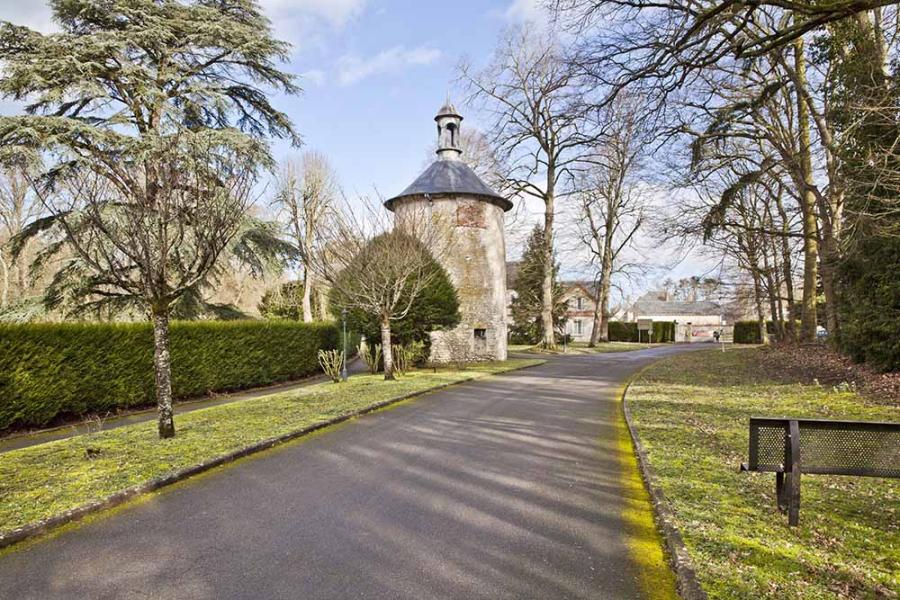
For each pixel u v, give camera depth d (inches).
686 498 200.1
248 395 604.1
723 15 378.0
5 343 395.2
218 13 697.6
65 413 447.8
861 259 524.4
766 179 915.4
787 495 185.5
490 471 253.0
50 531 183.9
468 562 157.8
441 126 1099.3
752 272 1348.4
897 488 211.6
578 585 143.4
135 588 144.4
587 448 297.4
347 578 148.7
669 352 1326.3
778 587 133.4
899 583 135.6
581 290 2509.8
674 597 136.8
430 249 794.8
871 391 430.0
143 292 319.6
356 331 847.1
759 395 458.0
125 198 337.1
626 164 1328.7
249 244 695.1
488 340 1046.4
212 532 181.9
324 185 1217.4
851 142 503.2
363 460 274.1
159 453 279.3
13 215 1000.9
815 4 331.6
